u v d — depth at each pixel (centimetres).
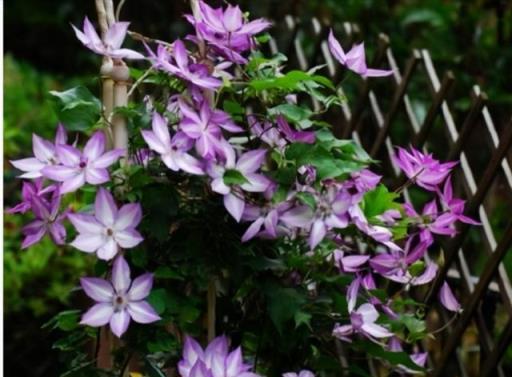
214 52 187
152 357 190
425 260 226
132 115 182
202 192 184
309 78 184
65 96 183
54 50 576
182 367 176
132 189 181
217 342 177
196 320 198
